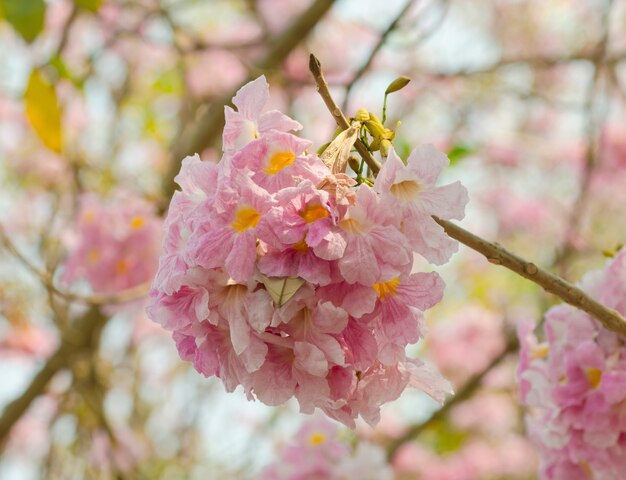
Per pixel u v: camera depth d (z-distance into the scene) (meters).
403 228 1.42
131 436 5.71
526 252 7.05
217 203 1.38
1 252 4.93
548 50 7.25
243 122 1.50
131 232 3.84
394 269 1.37
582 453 2.10
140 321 6.27
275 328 1.40
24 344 5.89
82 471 5.15
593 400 2.05
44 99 3.08
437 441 7.00
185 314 1.45
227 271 1.36
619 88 5.35
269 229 1.33
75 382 4.78
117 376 6.21
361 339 1.43
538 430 2.29
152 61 6.00
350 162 1.57
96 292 3.85
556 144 7.01
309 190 1.35
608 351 2.10
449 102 6.39
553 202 6.97
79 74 4.50
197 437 6.74
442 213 1.43
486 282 7.41
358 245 1.36
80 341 4.25
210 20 6.64
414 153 1.44
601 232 6.99
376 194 1.39
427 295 1.44
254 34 6.30
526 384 2.31
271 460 3.60
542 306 5.87
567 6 7.27
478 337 6.85
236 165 1.40
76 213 4.16
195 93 5.46
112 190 4.51
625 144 6.62
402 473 6.75
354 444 5.37
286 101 5.66
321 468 3.46
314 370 1.38
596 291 2.21
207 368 1.48
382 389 1.53
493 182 7.09
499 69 5.94
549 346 2.18
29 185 5.97
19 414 4.40
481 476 6.82
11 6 2.90
